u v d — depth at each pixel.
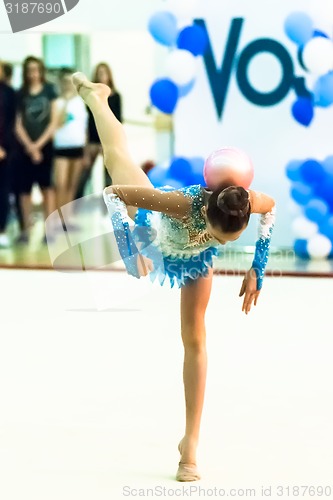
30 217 23.72
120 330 13.96
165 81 21.03
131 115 22.80
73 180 23.06
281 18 21.39
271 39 21.48
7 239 23.83
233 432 9.02
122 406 9.91
